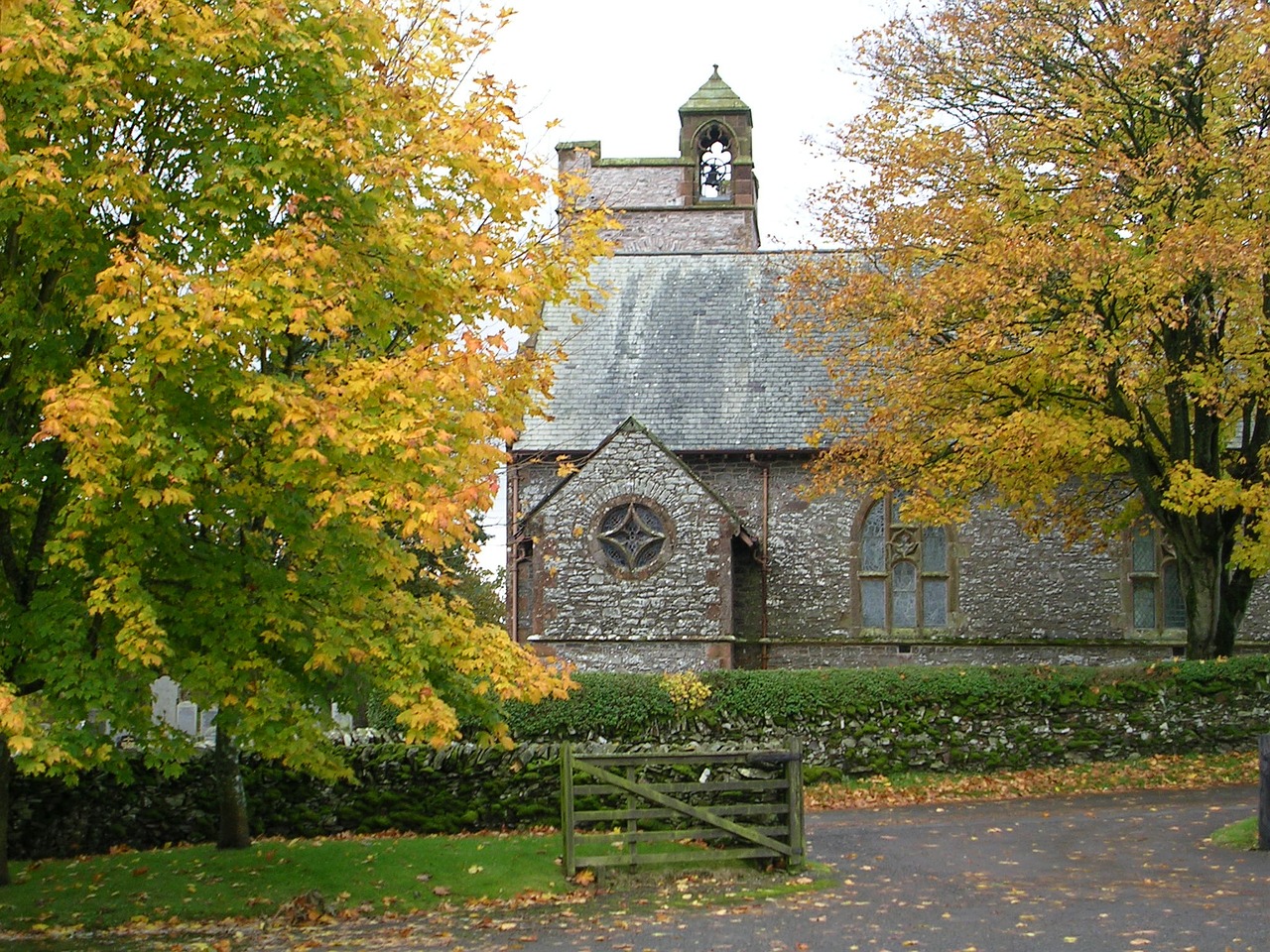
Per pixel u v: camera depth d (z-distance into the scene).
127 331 10.96
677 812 13.94
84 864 15.48
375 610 12.41
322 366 12.14
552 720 21.00
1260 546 21.75
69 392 10.40
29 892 13.84
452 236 12.11
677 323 33.81
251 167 11.69
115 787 17.33
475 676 13.18
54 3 10.80
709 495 28.36
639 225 41.59
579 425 31.67
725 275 34.78
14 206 10.88
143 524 11.09
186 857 15.52
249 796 17.73
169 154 12.23
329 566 12.03
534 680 12.77
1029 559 30.73
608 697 21.20
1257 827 15.66
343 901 13.18
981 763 22.31
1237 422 29.22
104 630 11.31
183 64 11.43
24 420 12.17
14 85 10.94
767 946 10.67
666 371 32.75
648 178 41.97
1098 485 27.53
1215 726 22.73
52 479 11.67
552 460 30.86
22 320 11.37
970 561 30.86
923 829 17.70
